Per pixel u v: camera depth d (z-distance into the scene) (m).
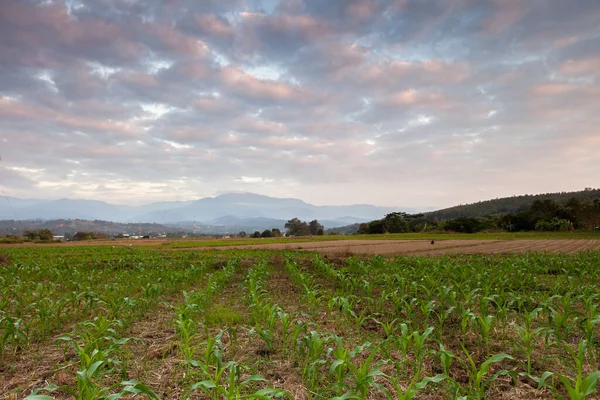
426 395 4.79
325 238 82.88
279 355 6.24
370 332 7.59
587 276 13.08
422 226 123.12
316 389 4.87
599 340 6.82
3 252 35.50
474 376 4.72
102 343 5.95
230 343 6.75
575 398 3.43
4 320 6.61
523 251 32.28
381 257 21.81
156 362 5.97
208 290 10.42
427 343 6.83
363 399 3.83
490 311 8.99
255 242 63.09
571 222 104.06
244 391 4.88
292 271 16.11
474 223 106.12
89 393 3.70
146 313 9.30
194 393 4.85
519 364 5.66
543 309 7.23
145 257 28.20
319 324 8.17
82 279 14.17
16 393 4.80
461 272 13.62
